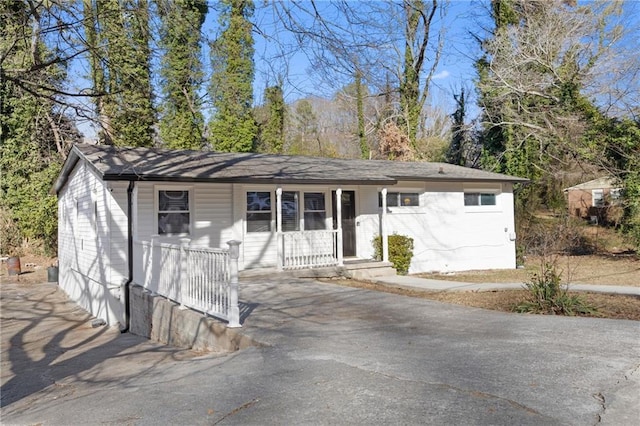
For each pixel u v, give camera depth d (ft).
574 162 81.00
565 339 19.66
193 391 15.06
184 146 81.41
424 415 12.04
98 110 33.55
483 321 23.93
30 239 75.10
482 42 84.69
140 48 31.89
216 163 45.19
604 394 13.38
